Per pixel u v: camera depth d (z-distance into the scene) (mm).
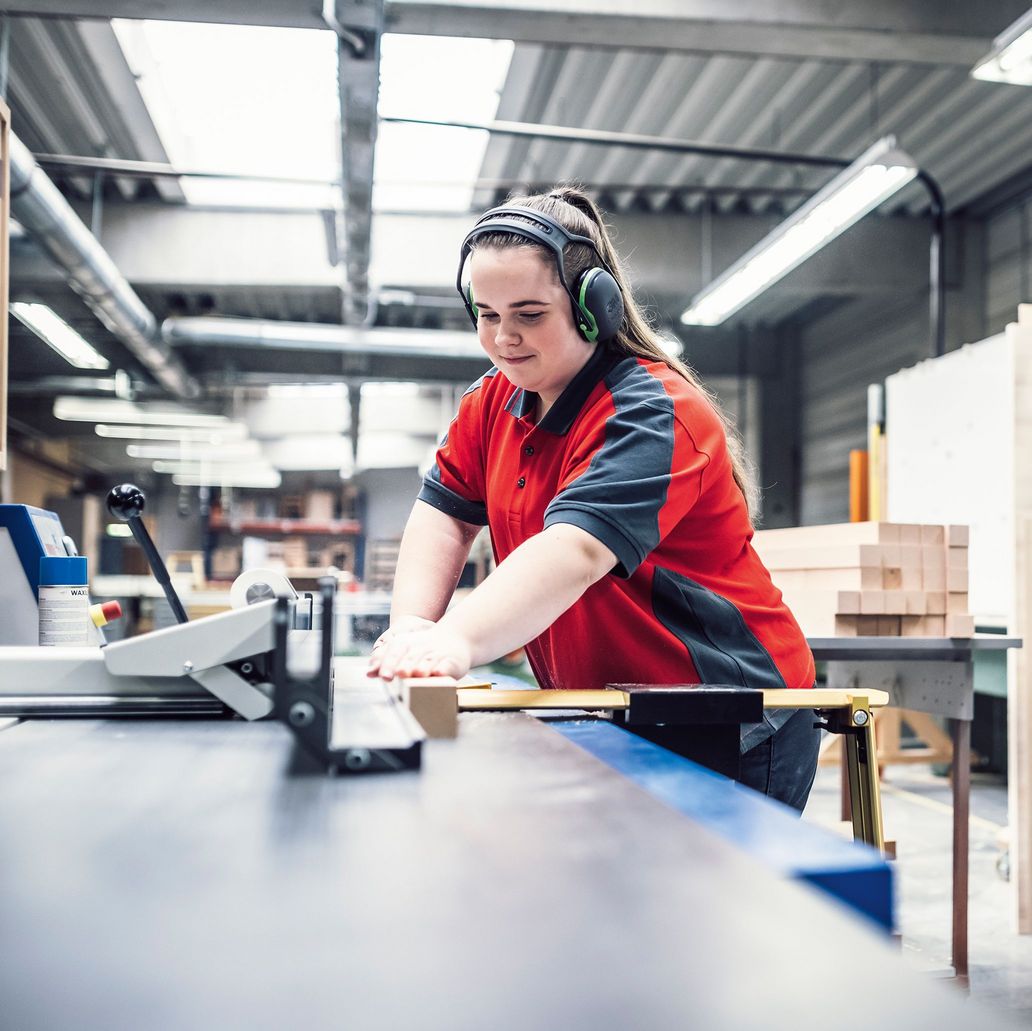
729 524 1007
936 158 5426
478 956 285
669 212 6285
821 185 5855
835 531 2277
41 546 1275
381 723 614
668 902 328
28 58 4266
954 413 3311
